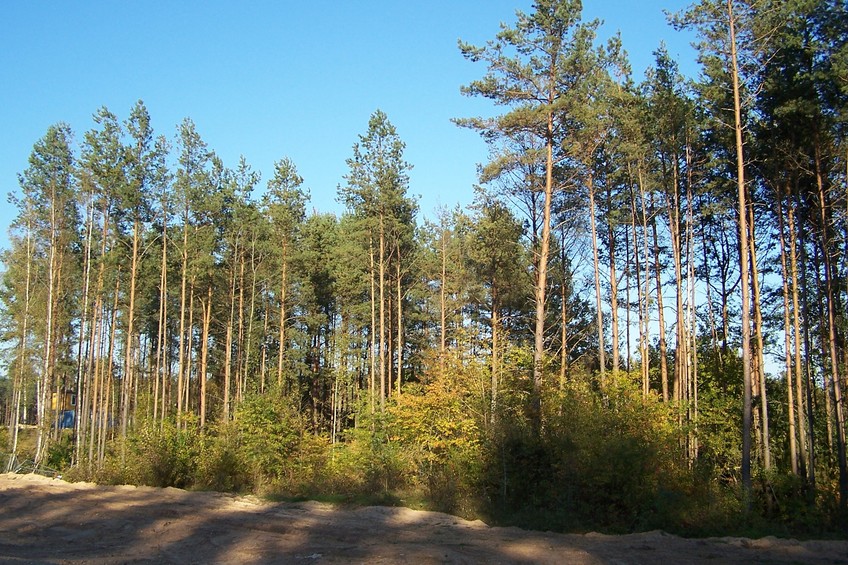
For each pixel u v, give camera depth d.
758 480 20.95
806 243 24.27
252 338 46.81
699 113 24.33
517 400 20.50
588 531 15.22
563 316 31.81
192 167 38.56
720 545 13.58
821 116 20.23
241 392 40.38
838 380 20.47
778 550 13.14
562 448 17.42
